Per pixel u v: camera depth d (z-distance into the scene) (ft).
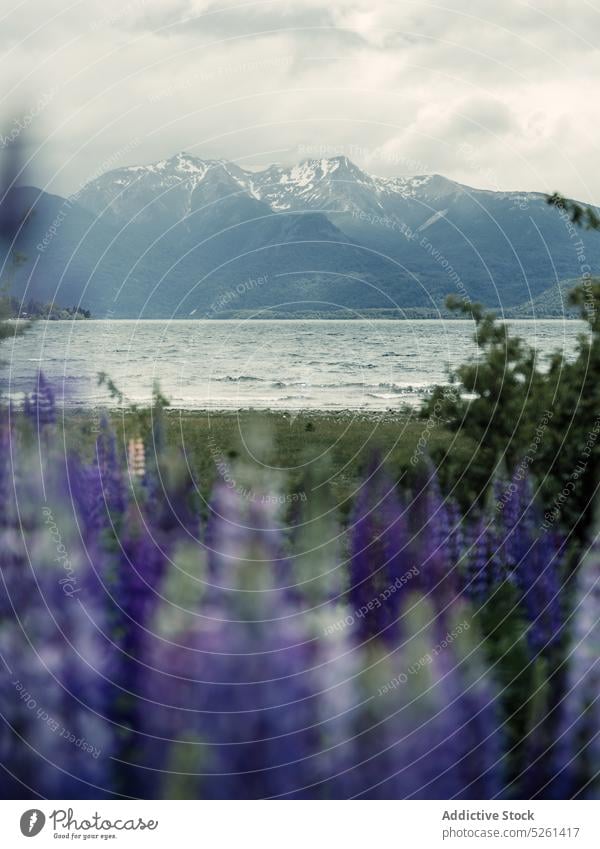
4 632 8.73
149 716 7.91
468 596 11.08
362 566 10.30
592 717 8.89
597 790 8.73
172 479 13.16
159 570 9.61
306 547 10.35
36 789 8.25
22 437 12.29
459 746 7.97
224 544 9.90
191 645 8.13
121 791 8.02
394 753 7.80
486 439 18.63
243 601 8.76
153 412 15.76
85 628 8.68
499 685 8.87
